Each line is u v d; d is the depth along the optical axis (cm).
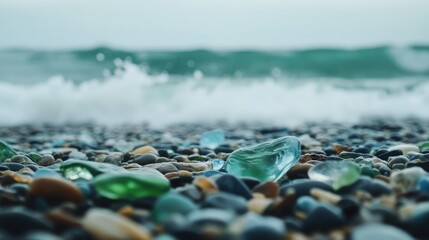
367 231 17
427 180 23
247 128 77
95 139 61
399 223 19
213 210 19
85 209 20
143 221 19
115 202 22
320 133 60
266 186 24
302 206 20
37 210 20
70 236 16
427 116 99
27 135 70
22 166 31
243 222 17
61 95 97
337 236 18
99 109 96
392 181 24
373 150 39
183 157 37
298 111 100
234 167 28
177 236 16
